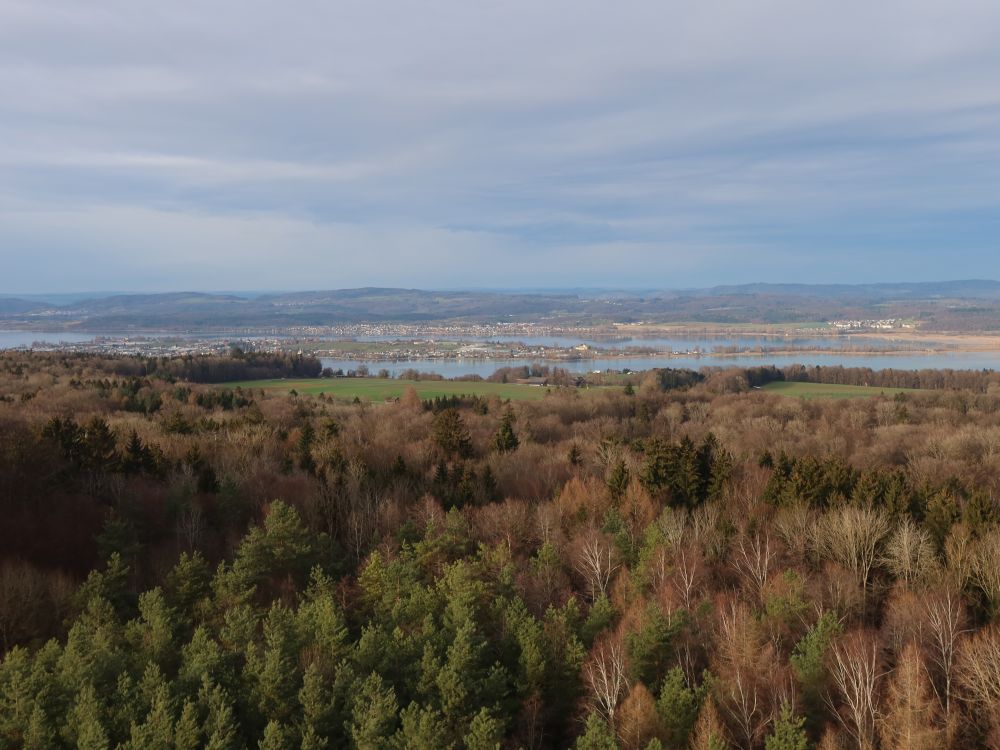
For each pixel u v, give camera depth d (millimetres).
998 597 46875
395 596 47844
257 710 36219
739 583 55562
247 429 95125
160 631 40094
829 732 34594
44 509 59938
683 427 121125
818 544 58438
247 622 42031
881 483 66750
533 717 38719
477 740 34219
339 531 66688
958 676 39594
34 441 67875
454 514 58906
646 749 33812
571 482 73438
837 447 101375
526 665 40281
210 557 58719
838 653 38438
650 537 55531
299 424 113688
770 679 38906
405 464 82438
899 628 44719
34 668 34875
